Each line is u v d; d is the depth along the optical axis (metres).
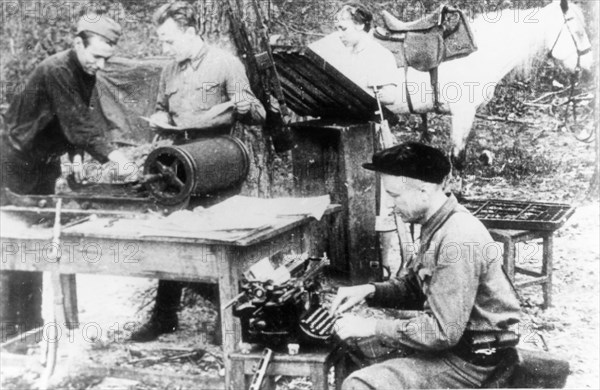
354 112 4.98
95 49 4.03
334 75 4.57
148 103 5.84
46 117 4.08
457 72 5.50
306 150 4.95
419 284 3.06
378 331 2.87
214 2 5.35
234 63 4.50
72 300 4.55
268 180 5.64
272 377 3.12
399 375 2.82
